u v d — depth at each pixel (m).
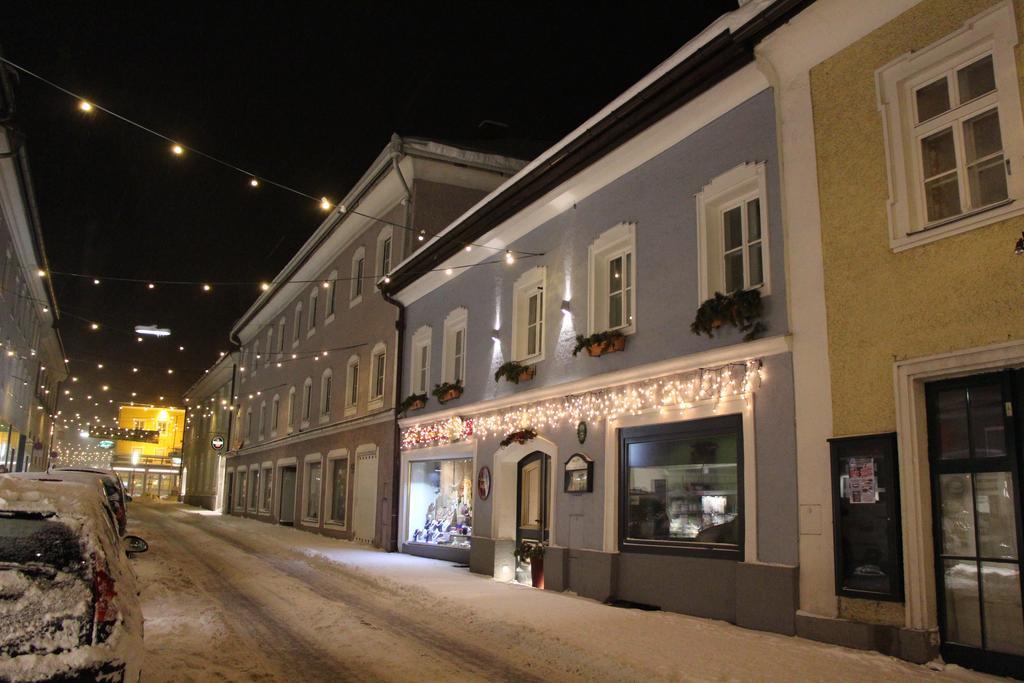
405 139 21.08
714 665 7.05
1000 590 6.93
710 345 10.16
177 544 19.97
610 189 12.67
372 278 23.31
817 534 8.41
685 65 10.41
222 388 47.31
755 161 9.81
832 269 8.65
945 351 7.40
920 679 6.58
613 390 11.88
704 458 10.19
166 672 6.69
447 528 17.22
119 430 63.88
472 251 16.94
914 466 7.52
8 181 19.86
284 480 31.52
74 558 4.59
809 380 8.73
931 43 7.96
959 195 7.70
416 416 19.17
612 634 8.52
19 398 30.39
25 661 4.10
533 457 14.51
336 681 6.63
